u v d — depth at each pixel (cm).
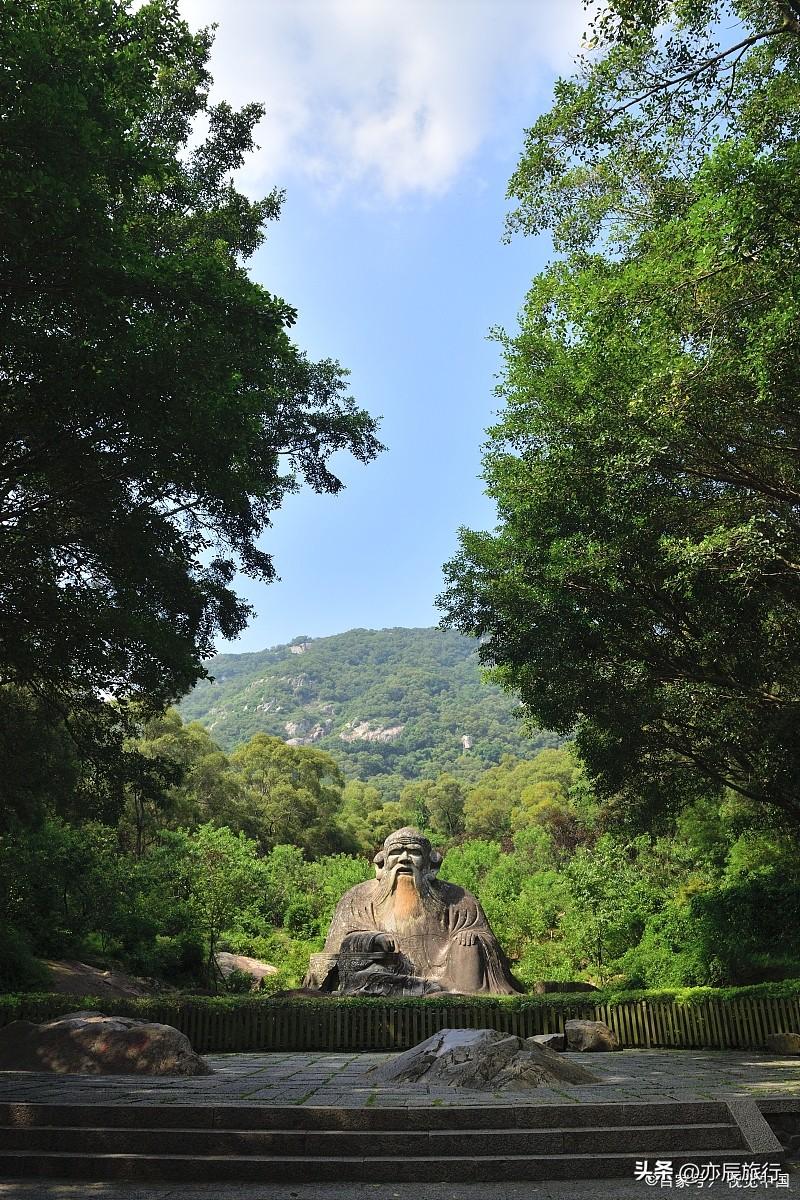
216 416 1239
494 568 1942
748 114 1337
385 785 18438
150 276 1152
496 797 10969
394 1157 715
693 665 1795
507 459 1900
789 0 1222
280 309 1266
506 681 2217
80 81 1039
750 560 1438
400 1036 1752
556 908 4028
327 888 5378
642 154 1565
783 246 1156
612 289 1375
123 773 1930
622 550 1642
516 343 1852
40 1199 630
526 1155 720
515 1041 996
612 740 1911
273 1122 761
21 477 1450
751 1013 1736
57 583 1487
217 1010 1767
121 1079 1023
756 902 2367
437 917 2208
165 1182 692
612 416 1509
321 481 2130
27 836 3002
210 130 2036
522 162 1609
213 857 4100
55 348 1136
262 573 2025
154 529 1472
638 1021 1780
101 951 3356
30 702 2280
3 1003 1784
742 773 1998
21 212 1017
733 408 1378
